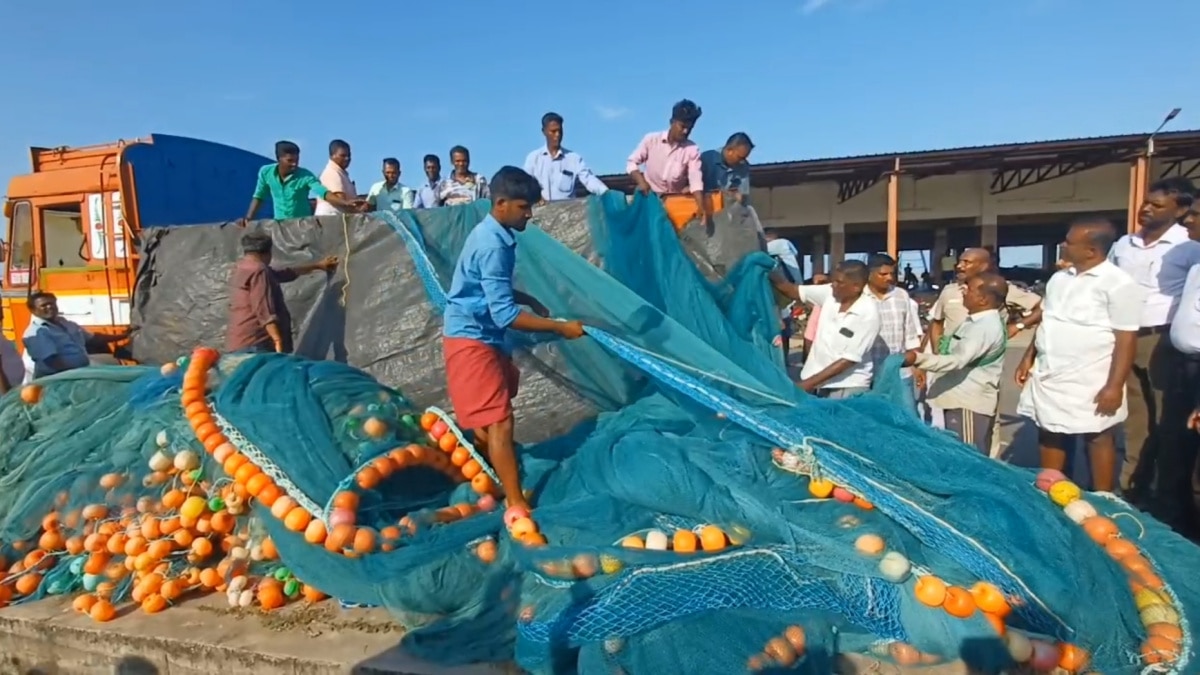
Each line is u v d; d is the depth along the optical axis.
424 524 3.96
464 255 4.00
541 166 6.95
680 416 4.73
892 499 3.54
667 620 3.06
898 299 6.21
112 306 7.77
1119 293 4.29
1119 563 3.47
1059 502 3.86
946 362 5.33
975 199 21.17
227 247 6.39
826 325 5.28
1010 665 3.00
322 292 6.04
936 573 3.28
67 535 4.45
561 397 5.26
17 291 8.56
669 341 4.82
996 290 5.34
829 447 3.91
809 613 3.15
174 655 3.58
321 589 3.74
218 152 8.74
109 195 7.70
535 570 3.36
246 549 4.13
